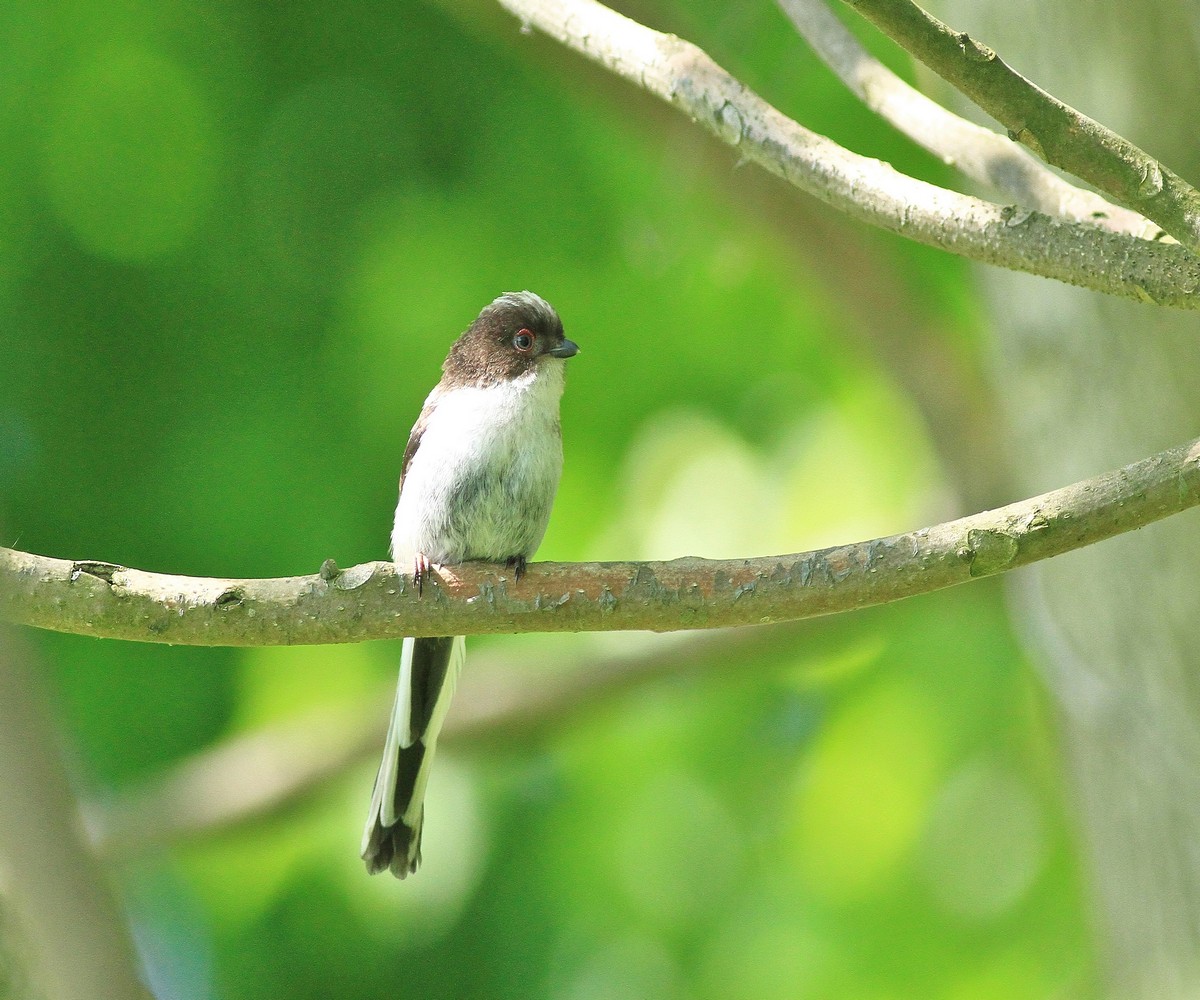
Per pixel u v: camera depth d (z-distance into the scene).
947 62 5.45
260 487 12.62
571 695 12.37
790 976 12.47
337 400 12.97
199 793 12.04
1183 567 8.66
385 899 12.59
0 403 12.55
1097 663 9.16
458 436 8.78
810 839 12.95
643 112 11.60
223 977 12.69
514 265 13.18
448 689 8.66
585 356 13.29
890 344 12.38
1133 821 9.07
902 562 6.05
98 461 12.72
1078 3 8.73
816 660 12.70
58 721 8.16
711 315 13.48
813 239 12.09
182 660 12.87
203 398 12.84
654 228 12.55
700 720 13.62
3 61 12.38
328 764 12.05
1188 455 5.66
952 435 12.34
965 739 13.08
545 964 12.72
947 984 12.38
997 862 12.80
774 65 12.11
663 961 12.72
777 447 13.41
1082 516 5.80
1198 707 8.70
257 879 12.80
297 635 6.58
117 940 6.05
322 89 13.18
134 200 12.78
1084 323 8.97
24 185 12.55
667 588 6.40
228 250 12.98
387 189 13.16
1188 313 8.55
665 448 13.16
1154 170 5.55
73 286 12.74
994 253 6.09
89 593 6.39
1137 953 9.13
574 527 12.98
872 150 12.41
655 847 13.08
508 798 13.20
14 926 4.66
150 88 12.70
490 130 13.33
